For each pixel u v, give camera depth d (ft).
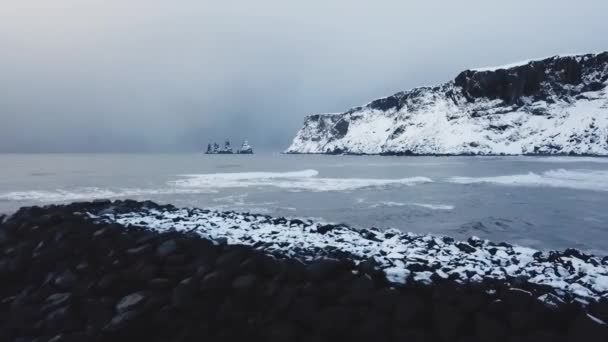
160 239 26.43
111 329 18.47
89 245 27.81
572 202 63.10
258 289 19.86
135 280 22.94
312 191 83.20
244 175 133.90
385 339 16.51
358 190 85.25
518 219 48.16
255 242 25.27
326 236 28.78
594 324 14.21
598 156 323.57
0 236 32.48
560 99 419.95
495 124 440.04
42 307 21.35
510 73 453.58
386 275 18.97
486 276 18.38
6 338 19.36
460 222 46.39
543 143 380.78
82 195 75.87
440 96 550.36
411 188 89.35
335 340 17.13
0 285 26.20
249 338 17.81
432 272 19.31
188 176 131.54
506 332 15.29
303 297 18.58
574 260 23.09
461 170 162.71
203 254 23.93
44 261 27.30
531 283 17.74
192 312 19.57
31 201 66.85
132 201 45.57
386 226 44.11
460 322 16.03
